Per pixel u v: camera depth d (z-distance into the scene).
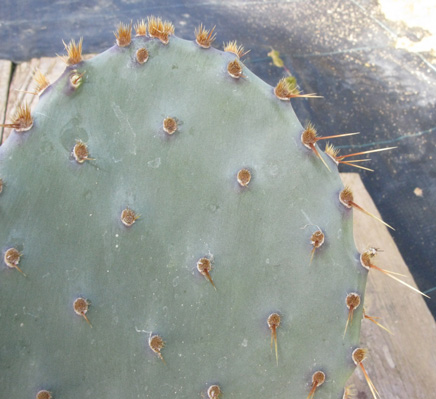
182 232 0.18
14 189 0.17
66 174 0.17
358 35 0.44
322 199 0.18
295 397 0.18
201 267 0.17
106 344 0.18
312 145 0.18
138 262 0.18
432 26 0.44
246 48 0.43
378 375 0.28
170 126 0.18
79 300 0.17
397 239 0.37
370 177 0.39
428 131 0.40
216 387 0.18
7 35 0.41
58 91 0.18
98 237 0.18
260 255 0.18
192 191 0.18
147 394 0.18
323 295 0.18
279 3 0.45
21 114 0.17
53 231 0.17
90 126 0.18
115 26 0.42
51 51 0.41
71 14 0.43
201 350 0.18
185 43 0.19
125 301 0.18
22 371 0.18
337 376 0.18
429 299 0.36
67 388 0.18
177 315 0.18
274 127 0.18
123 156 0.18
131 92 0.18
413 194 0.39
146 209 0.18
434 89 0.42
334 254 0.18
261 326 0.18
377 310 0.31
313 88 0.41
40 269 0.17
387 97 0.42
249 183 0.18
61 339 0.18
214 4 0.44
